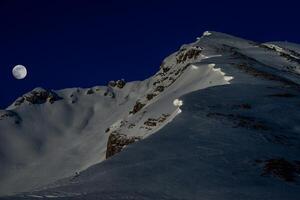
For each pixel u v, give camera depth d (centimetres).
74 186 2612
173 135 4075
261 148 3784
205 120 4719
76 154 19525
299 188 2964
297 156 3775
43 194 2420
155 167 3019
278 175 3158
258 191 2741
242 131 4300
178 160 3228
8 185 17450
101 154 17050
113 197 2341
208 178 2884
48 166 18700
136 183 2683
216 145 3756
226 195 2605
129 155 3394
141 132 9056
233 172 3069
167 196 2489
